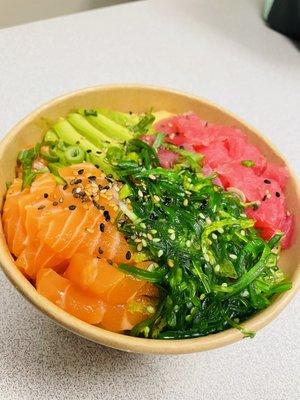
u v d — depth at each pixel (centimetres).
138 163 23
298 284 20
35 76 31
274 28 39
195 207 21
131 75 33
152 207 21
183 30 37
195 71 34
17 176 22
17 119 29
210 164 23
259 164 24
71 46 34
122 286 19
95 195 20
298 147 31
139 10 38
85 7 52
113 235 20
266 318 19
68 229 19
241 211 22
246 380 22
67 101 24
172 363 22
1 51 32
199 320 19
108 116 25
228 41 37
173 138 24
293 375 22
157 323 19
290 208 23
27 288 18
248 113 32
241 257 20
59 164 23
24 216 20
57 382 20
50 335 22
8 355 21
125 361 21
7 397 20
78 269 19
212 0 40
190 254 19
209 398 21
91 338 17
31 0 49
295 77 36
